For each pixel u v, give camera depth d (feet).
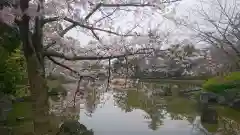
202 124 39.04
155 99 70.95
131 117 44.37
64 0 23.04
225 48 71.92
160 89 89.51
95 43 27.68
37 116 23.59
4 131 28.19
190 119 43.42
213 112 41.98
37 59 23.31
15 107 37.81
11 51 38.42
